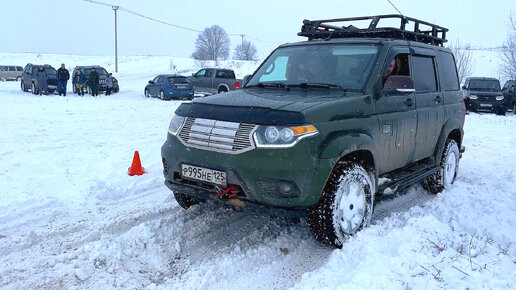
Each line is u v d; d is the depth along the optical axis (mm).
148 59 74625
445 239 3678
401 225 4250
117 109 15195
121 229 4363
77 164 6902
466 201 5336
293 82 4668
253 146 3484
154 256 3715
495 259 3283
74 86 25359
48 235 4168
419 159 5207
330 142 3609
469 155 8703
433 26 5758
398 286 2934
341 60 4598
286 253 3787
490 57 47688
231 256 3631
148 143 8867
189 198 4684
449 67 6023
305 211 3645
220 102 3889
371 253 3387
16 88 28859
